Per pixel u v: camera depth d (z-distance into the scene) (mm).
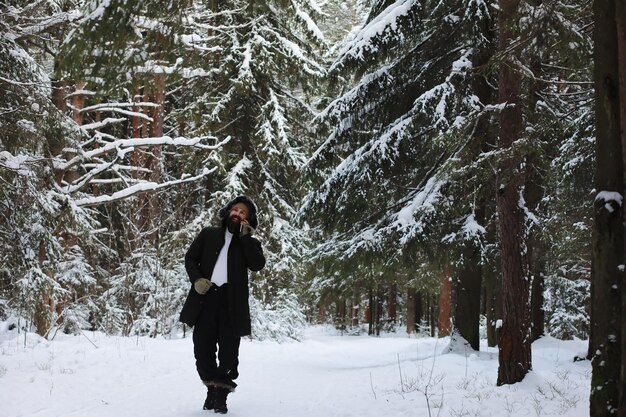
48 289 11367
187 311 5336
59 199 12352
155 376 7324
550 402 6293
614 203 4215
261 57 16406
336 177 12938
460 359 10281
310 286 19797
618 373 4133
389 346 18922
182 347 10742
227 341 5285
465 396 6586
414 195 12742
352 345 19922
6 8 10922
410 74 12930
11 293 11539
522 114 9016
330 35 29875
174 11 5289
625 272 3746
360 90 12711
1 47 10469
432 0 12227
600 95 4289
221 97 17062
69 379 6664
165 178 20891
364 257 12523
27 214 11141
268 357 11578
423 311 40500
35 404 5414
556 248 14203
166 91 19719
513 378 7512
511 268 7730
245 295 5418
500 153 7430
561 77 11234
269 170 18906
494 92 12133
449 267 12531
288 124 18734
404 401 6297
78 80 5359
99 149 13594
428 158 12703
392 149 12109
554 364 10141
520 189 7875
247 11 7539
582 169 11844
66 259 16109
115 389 6324
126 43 5125
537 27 7090
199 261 5566
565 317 22156
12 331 11055
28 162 10406
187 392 6242
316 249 13594
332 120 12852
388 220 12602
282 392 6691
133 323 15508
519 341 7574
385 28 11961
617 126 4227
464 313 11992
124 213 18562
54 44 11680
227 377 5301
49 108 10703
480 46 11320
